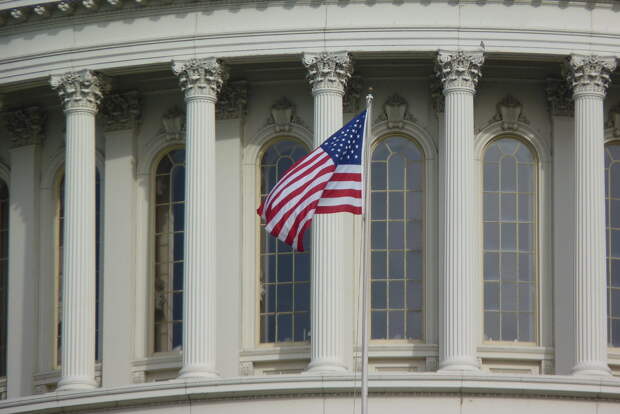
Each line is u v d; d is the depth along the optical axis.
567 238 100.12
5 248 107.44
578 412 95.88
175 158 103.12
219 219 100.94
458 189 97.25
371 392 95.62
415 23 98.25
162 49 99.81
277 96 102.00
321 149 90.00
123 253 102.44
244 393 96.31
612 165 101.75
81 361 99.81
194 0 99.56
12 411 99.19
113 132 103.38
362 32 98.38
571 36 98.31
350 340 98.94
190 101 99.25
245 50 98.94
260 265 101.19
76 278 100.12
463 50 97.94
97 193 104.06
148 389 97.25
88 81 100.75
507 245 100.56
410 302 100.06
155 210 102.88
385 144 101.38
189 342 97.94
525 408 95.69
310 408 95.88
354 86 100.56
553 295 99.81
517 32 98.12
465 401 95.50
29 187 105.50
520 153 101.19
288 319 100.50
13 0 101.44
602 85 98.50
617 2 98.69
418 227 100.56
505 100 101.00
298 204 89.56
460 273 96.81
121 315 101.88
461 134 97.62
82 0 100.44
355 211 89.19
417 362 99.12
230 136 101.56
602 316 97.25
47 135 105.81
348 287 99.44
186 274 98.38
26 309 104.81
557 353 99.19
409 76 101.00
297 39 98.69
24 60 101.88
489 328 100.06
